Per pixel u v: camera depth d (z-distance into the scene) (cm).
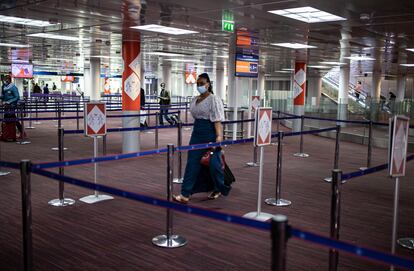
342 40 1174
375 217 577
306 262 419
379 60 1820
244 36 1145
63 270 393
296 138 1541
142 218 546
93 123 611
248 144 1281
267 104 2522
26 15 862
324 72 3145
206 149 606
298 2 698
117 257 424
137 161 955
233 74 1345
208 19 884
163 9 775
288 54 1611
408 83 4259
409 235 504
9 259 416
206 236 487
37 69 3431
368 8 729
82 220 536
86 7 762
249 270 399
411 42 1167
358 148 1320
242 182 769
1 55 2066
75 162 423
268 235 493
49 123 1850
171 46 1484
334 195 330
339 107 1756
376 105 1708
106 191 320
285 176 835
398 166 368
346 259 427
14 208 584
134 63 1070
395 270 399
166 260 419
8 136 1230
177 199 612
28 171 356
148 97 3450
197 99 599
